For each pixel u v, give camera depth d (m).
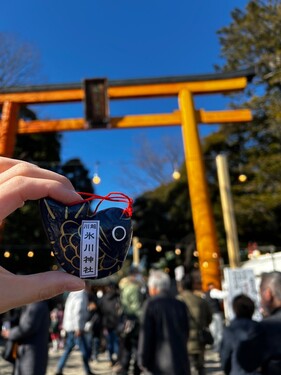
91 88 10.19
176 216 20.25
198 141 10.36
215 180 18.53
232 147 18.27
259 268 7.99
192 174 10.16
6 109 10.04
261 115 15.12
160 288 2.96
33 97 10.27
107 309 6.59
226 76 10.65
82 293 5.92
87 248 0.75
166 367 2.67
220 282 9.14
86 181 21.02
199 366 3.64
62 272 0.68
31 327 3.05
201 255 9.51
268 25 13.15
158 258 22.34
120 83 10.51
